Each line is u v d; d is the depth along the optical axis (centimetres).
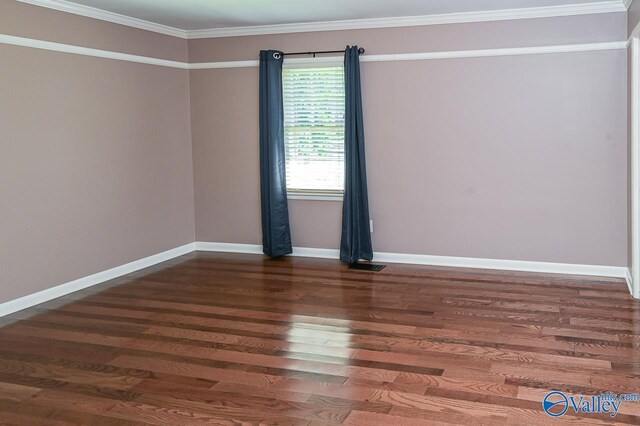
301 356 375
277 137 636
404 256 621
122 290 533
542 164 564
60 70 507
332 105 632
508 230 582
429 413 297
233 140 668
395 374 345
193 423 291
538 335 404
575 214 559
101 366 363
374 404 308
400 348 386
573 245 563
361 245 626
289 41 631
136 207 604
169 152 649
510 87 564
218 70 661
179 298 507
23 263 480
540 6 537
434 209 604
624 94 533
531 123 562
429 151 598
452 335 408
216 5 528
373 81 607
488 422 287
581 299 486
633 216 484
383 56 600
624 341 389
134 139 597
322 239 651
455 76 580
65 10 509
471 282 544
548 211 567
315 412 300
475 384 329
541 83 555
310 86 636
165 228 648
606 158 545
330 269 602
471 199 590
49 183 501
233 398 318
